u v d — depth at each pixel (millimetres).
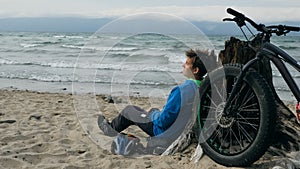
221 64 3496
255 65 3490
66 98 7430
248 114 3184
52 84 10461
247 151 2934
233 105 3068
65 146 3830
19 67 14492
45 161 3375
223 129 3260
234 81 3141
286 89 8852
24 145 3832
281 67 2895
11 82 10961
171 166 3188
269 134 2834
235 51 3646
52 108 6145
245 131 3154
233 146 3225
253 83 2924
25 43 27391
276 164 3016
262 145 2852
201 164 3160
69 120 5129
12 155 3467
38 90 9430
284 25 2922
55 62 15797
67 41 29438
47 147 3795
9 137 4082
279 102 3814
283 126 3537
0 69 13898
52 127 4695
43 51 20797
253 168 3012
